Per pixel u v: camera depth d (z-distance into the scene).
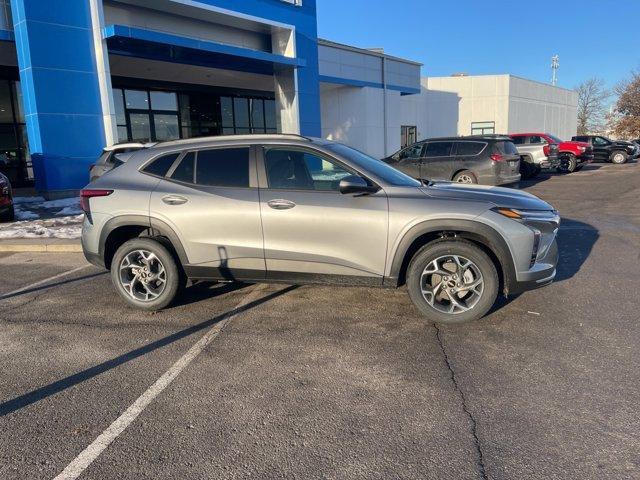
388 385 3.57
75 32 13.65
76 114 13.84
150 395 3.51
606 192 14.09
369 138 25.22
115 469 2.72
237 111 25.52
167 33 16.09
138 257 5.20
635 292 5.41
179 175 5.11
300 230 4.70
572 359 3.88
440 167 13.45
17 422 3.20
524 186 16.16
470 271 4.52
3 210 10.45
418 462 2.73
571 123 48.31
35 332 4.71
